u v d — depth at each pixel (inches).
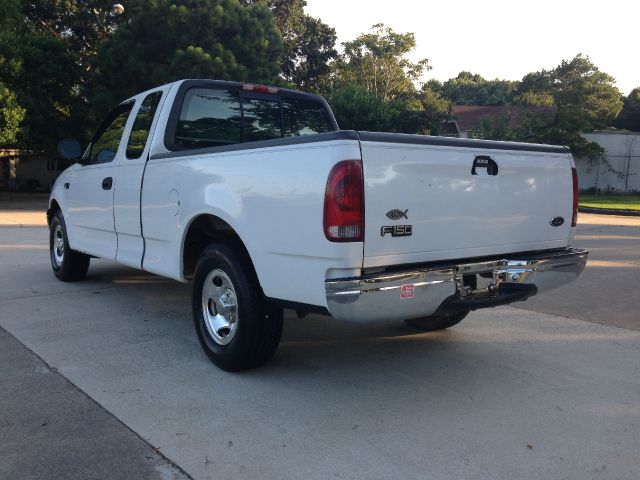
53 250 312.2
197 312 185.2
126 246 229.5
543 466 123.0
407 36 1934.1
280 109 237.3
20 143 1030.4
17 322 228.4
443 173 153.5
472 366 184.7
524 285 171.0
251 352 170.1
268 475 118.8
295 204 146.0
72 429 138.1
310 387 165.8
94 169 250.1
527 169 174.9
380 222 141.7
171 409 149.7
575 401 157.2
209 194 173.3
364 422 143.3
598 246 469.1
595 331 224.1
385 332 222.5
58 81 1061.8
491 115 1423.5
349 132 137.9
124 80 1001.5
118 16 1217.4
